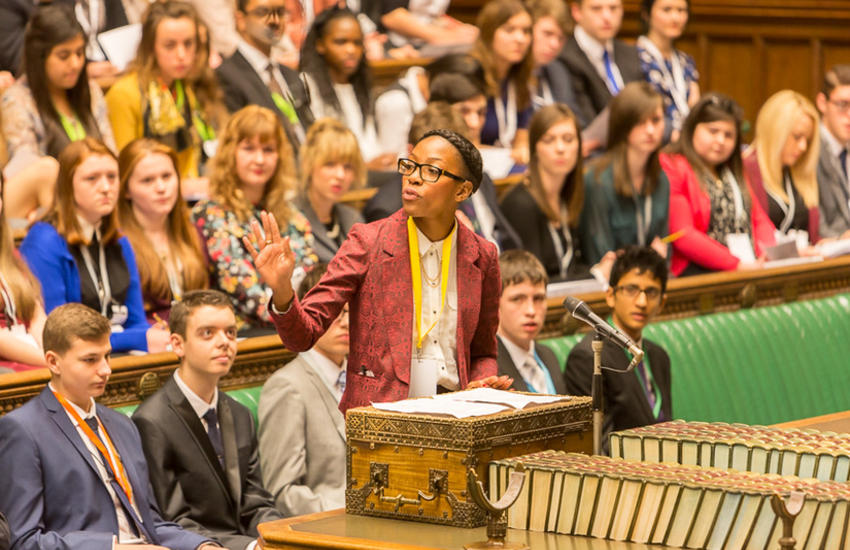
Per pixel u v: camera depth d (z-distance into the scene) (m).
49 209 12.36
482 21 18.19
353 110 17.03
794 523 6.23
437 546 6.46
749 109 24.48
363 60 17.09
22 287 11.66
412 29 20.05
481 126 17.09
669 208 16.94
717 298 15.54
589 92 19.92
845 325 16.08
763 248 17.33
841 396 15.82
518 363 12.02
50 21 13.91
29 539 9.23
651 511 6.45
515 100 18.41
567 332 14.06
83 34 14.15
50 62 13.97
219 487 10.41
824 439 7.35
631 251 12.18
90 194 12.16
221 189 13.72
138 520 9.70
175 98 15.30
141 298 12.69
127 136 15.02
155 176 12.91
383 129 17.31
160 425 10.28
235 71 16.22
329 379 11.11
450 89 16.80
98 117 14.70
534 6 19.33
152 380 11.13
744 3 24.31
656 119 16.39
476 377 8.34
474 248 8.12
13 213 13.45
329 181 14.48
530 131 16.06
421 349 7.96
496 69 18.19
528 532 6.71
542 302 12.00
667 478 6.51
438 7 20.70
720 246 16.91
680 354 14.42
